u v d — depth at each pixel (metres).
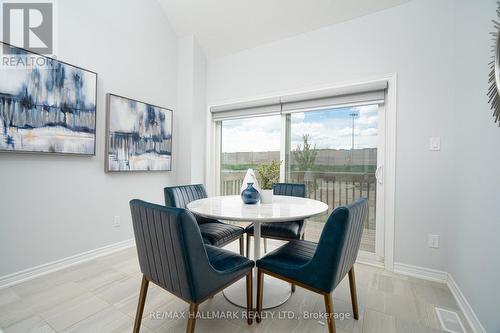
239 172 3.41
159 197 3.12
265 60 3.00
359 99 2.42
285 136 2.96
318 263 1.24
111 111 2.51
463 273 1.70
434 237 2.09
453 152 2.00
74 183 2.28
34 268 2.02
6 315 1.53
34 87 1.95
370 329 1.45
